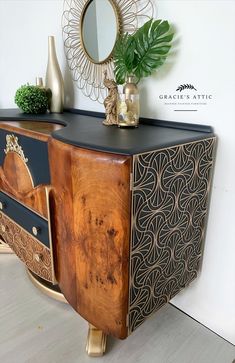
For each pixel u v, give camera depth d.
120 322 0.86
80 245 0.88
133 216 0.76
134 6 1.08
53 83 1.42
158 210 0.84
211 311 1.20
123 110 1.03
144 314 0.93
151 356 1.08
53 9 1.43
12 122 1.22
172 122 1.07
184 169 0.89
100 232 0.80
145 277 0.88
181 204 0.93
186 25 0.96
